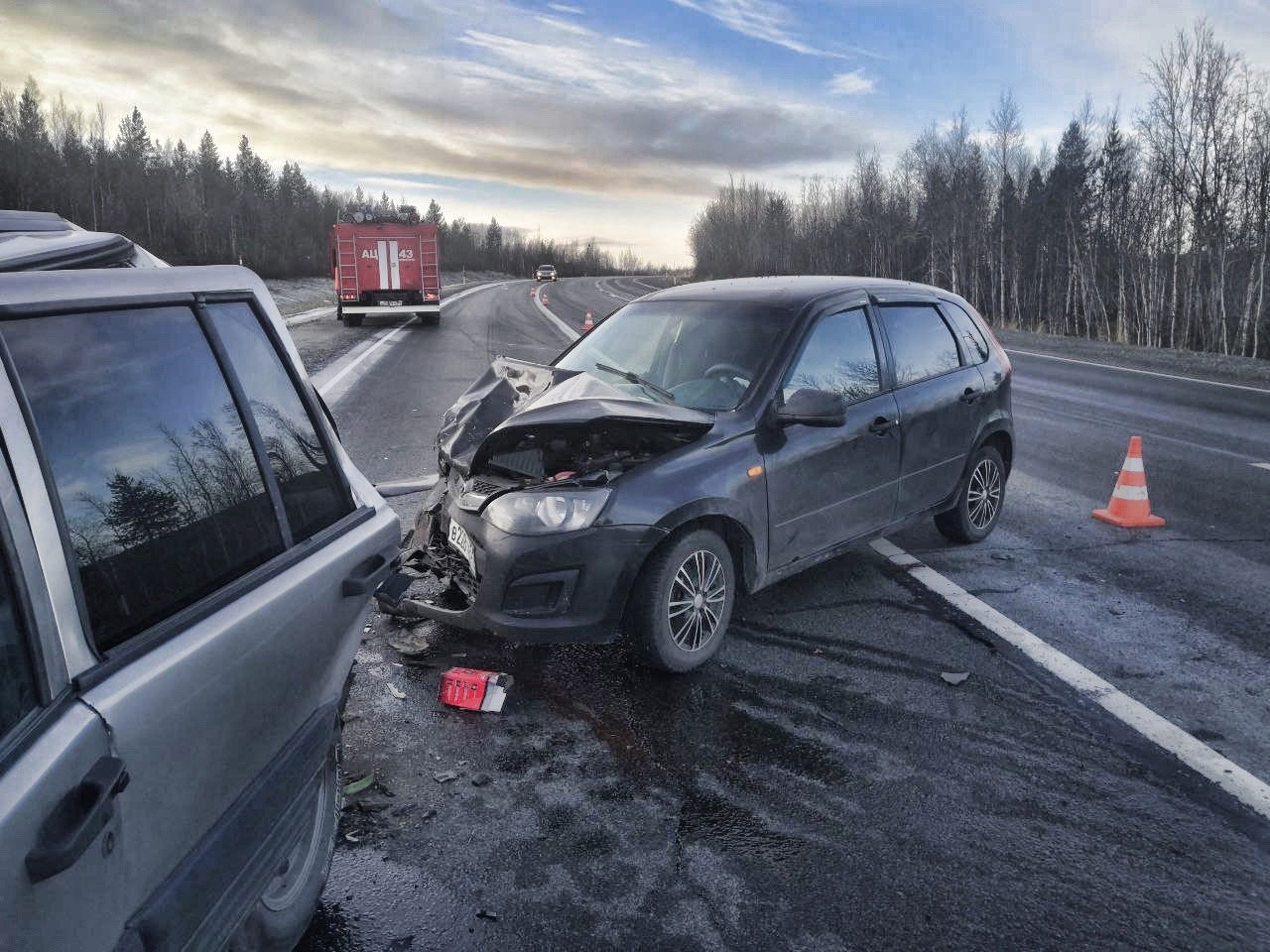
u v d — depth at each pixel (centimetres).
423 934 239
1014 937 243
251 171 11800
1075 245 4903
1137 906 256
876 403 485
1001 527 643
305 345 1750
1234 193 3344
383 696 374
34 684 129
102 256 221
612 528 368
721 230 12650
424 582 484
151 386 175
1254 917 253
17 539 129
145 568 159
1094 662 421
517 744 340
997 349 605
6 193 7238
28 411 139
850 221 7856
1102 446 948
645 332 500
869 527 493
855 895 258
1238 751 345
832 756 335
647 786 312
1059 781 321
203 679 162
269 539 200
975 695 386
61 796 122
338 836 280
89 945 128
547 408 398
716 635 411
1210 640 450
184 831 158
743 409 424
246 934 197
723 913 250
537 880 263
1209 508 704
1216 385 1445
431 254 2356
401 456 811
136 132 9612
